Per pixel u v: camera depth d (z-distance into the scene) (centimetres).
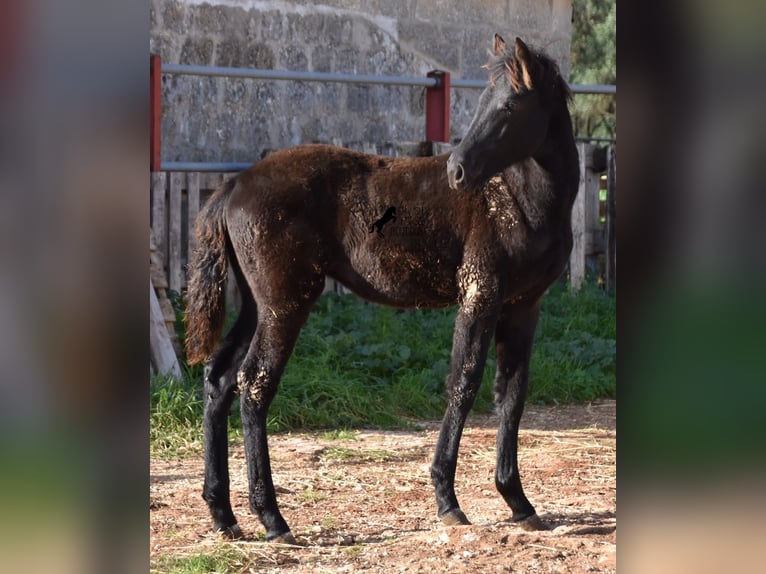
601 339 1284
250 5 1388
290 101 1440
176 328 1149
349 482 790
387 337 1208
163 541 614
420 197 651
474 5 1623
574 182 646
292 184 643
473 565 551
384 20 1525
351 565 566
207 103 1355
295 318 638
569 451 911
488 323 635
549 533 629
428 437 973
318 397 1043
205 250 653
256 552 591
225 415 648
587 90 1434
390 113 1551
